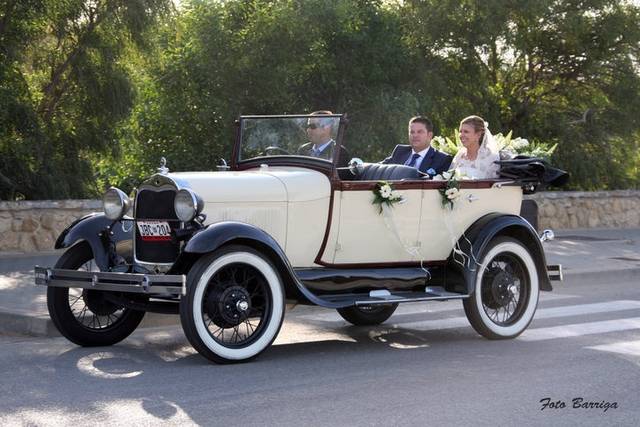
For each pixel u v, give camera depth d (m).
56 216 13.41
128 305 7.29
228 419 5.24
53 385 6.04
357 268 7.76
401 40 18.98
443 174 7.89
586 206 19.28
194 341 6.58
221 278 6.88
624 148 22.08
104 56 15.17
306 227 7.39
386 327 8.72
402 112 18.00
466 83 20.11
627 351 7.41
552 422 5.27
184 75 17.41
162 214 7.00
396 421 5.23
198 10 17.11
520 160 8.27
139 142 17.95
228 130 17.28
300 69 17.75
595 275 12.45
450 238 7.98
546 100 21.62
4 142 14.30
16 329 8.27
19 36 14.23
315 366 6.76
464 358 7.12
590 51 20.22
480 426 5.16
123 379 6.23
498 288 7.97
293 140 7.82
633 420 5.34
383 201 7.54
